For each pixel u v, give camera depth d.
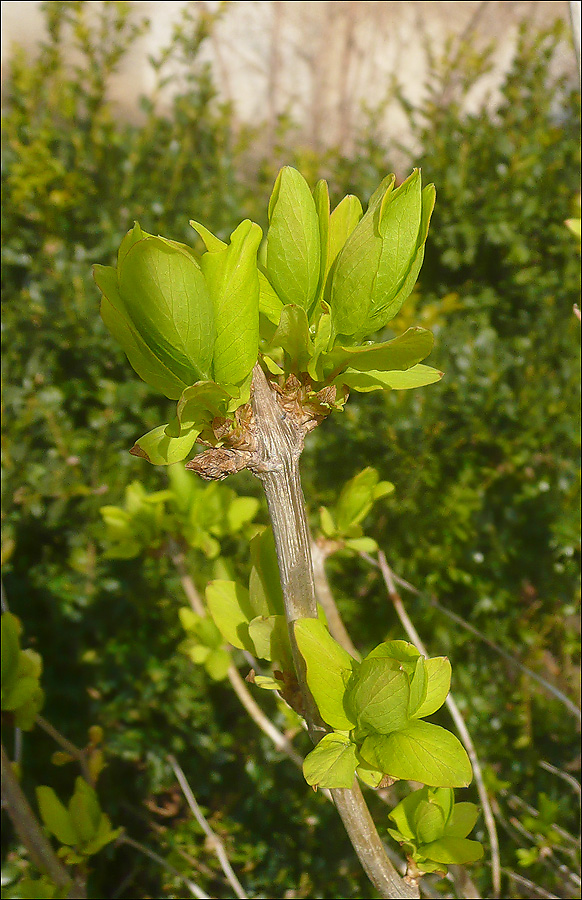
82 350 0.71
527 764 0.61
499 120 0.88
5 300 0.72
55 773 0.66
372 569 0.66
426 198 0.15
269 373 0.16
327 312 0.15
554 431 0.65
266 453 0.15
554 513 0.64
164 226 0.75
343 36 1.52
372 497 0.33
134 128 0.79
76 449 0.68
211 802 0.69
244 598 0.21
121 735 0.66
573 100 0.78
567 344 0.68
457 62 0.89
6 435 0.66
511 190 0.76
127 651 0.67
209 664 0.44
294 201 0.15
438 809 0.21
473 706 0.62
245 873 0.63
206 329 0.13
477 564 0.66
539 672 0.64
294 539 0.16
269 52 1.53
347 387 0.16
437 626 0.64
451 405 0.68
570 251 0.72
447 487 0.67
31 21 1.27
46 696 0.67
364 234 0.14
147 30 0.87
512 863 0.57
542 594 0.66
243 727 0.66
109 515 0.44
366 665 0.16
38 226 0.76
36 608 0.70
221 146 0.81
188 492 0.43
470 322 0.73
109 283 0.14
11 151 0.76
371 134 0.91
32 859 0.31
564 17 0.96
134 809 0.66
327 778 0.15
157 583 0.67
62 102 0.79
